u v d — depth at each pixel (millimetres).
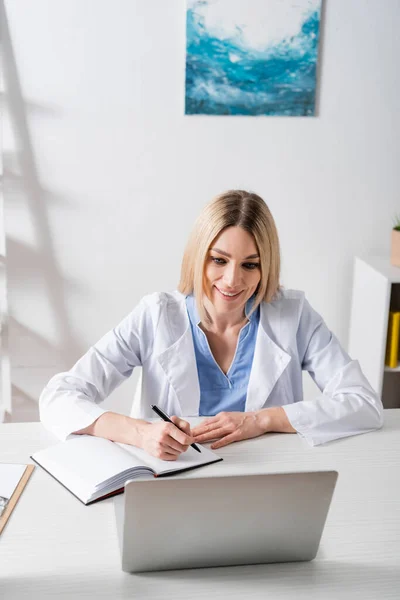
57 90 2527
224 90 2592
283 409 1514
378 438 1502
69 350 2762
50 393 1534
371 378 2627
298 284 2838
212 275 1584
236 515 987
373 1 2609
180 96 2596
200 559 1023
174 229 2715
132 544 979
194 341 1678
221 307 1594
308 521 1012
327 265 2832
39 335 2729
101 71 2535
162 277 2754
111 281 2725
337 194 2768
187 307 1698
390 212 2809
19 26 2455
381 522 1164
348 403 1546
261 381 1660
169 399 1685
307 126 2686
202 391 1681
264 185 2721
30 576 990
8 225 2613
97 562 1029
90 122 2572
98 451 1314
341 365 1714
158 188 2666
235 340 1679
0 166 2527
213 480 954
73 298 2717
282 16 2549
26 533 1094
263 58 2576
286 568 1037
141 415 1751
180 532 987
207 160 2666
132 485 928
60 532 1100
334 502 1222
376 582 1005
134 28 2512
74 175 2609
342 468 1349
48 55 2492
